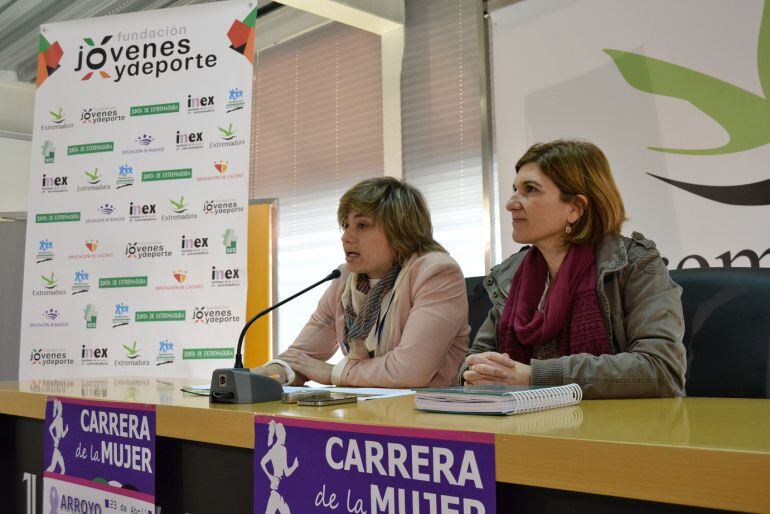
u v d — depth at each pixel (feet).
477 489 2.49
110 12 14.88
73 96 9.91
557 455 2.34
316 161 13.79
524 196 5.21
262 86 14.93
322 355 7.11
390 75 12.62
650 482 2.14
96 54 9.91
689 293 5.33
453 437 2.57
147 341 9.43
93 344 9.57
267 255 10.99
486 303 6.91
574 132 9.94
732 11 8.78
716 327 5.11
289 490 3.11
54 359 9.66
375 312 6.33
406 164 12.41
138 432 3.99
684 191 9.05
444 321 5.84
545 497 2.43
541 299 5.35
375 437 2.79
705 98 8.93
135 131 9.68
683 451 2.09
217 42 9.57
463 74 11.76
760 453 1.95
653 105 9.32
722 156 8.79
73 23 10.02
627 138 9.51
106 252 9.62
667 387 4.16
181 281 9.38
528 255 5.57
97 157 9.77
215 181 9.40
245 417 3.38
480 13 11.23
